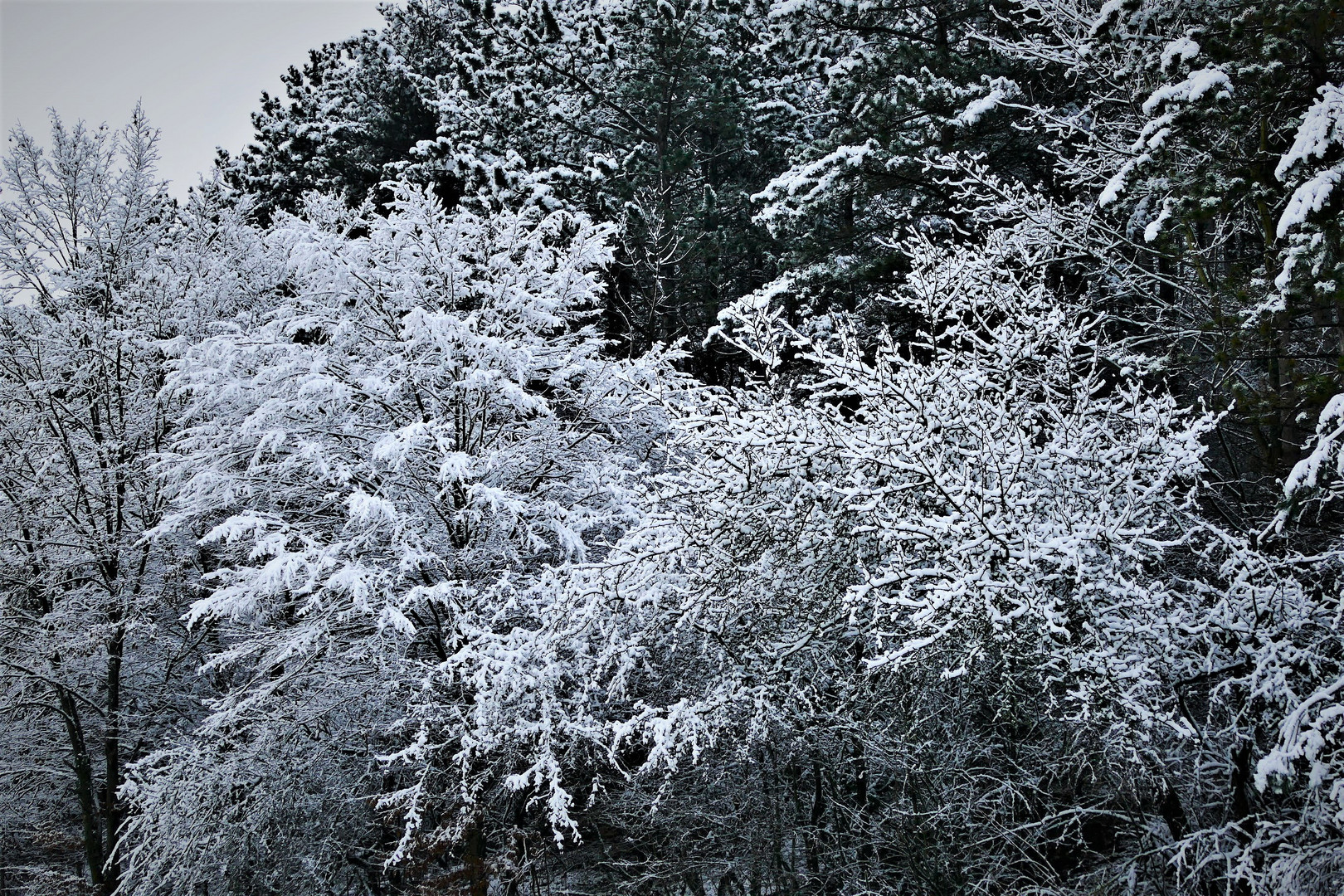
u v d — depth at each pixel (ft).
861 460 17.76
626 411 30.27
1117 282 26.58
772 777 23.80
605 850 26.96
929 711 20.25
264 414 26.32
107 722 34.06
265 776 27.30
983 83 35.37
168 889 28.09
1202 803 17.13
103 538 34.40
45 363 35.29
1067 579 15.67
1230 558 15.83
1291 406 19.67
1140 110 26.04
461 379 28.25
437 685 26.99
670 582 21.04
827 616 19.72
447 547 27.86
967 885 18.71
